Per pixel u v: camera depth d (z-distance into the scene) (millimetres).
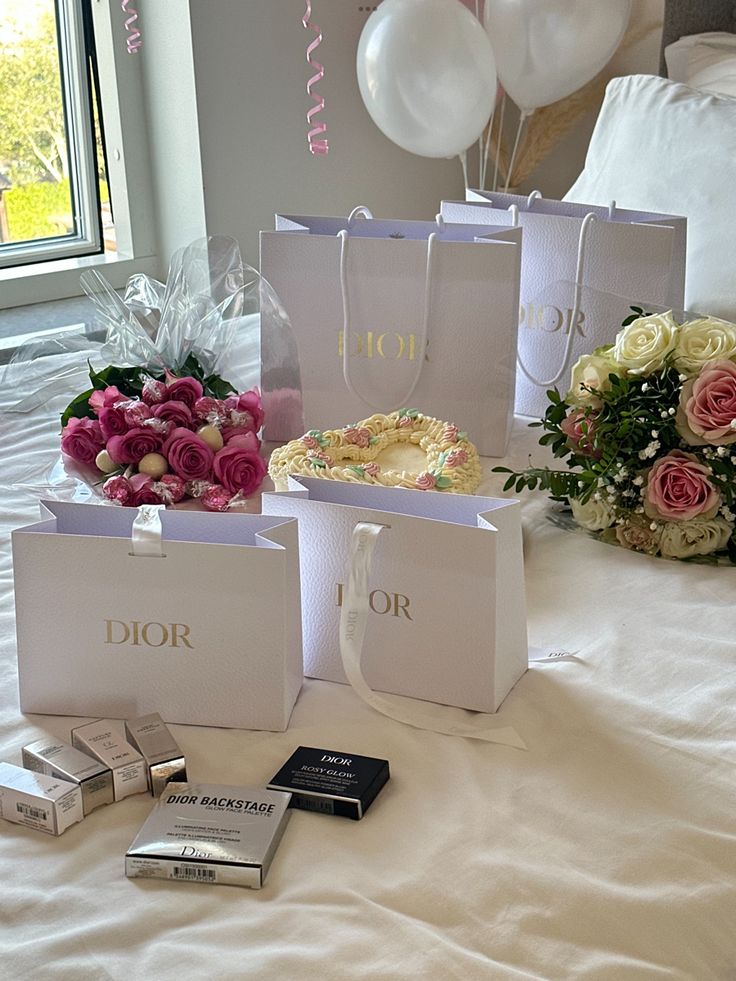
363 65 2150
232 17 2324
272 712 946
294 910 746
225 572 917
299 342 1568
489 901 757
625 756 907
